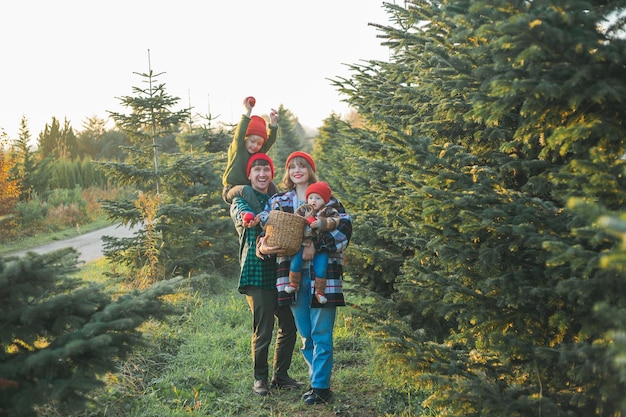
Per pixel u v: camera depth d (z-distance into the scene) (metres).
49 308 2.66
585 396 2.47
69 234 20.00
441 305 3.18
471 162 3.57
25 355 2.68
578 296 2.50
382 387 4.46
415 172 3.34
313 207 4.07
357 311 4.46
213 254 9.27
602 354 2.29
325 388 4.20
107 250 9.23
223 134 13.40
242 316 6.89
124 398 4.23
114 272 9.25
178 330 6.11
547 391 2.76
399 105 4.78
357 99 5.58
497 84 2.37
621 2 2.31
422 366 3.08
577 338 2.76
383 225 5.20
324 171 13.37
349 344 5.63
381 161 5.05
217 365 5.07
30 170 26.39
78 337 2.62
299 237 3.99
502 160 3.39
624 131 2.39
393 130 3.66
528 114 2.91
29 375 2.61
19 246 17.12
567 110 2.52
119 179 9.40
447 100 3.63
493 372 3.10
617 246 2.13
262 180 4.55
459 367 3.05
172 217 8.96
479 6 2.37
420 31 4.38
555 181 2.58
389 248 5.34
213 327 6.34
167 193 10.23
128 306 2.82
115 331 2.89
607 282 2.24
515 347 2.69
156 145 9.60
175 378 4.70
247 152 4.67
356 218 5.49
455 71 3.24
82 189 30.59
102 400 4.09
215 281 9.02
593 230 2.18
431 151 3.74
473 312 2.96
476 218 2.80
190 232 9.20
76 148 50.84
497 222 2.86
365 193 5.46
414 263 3.64
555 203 3.29
